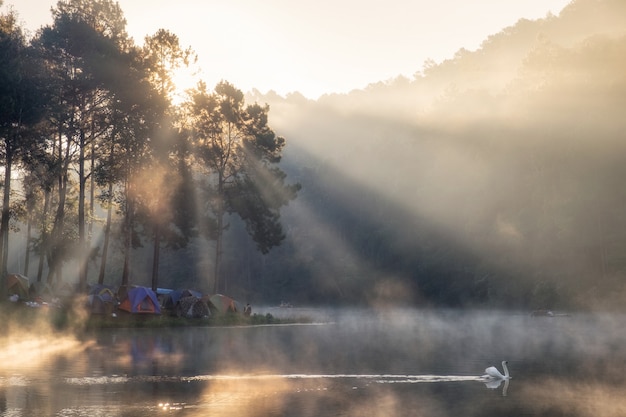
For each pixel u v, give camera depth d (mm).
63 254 72062
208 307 71188
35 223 74188
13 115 53938
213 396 21516
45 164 60031
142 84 63094
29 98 55281
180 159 75250
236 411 19016
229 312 74562
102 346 38125
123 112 63156
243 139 84062
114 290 69312
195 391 22484
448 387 24078
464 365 30688
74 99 62062
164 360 31484
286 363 31234
